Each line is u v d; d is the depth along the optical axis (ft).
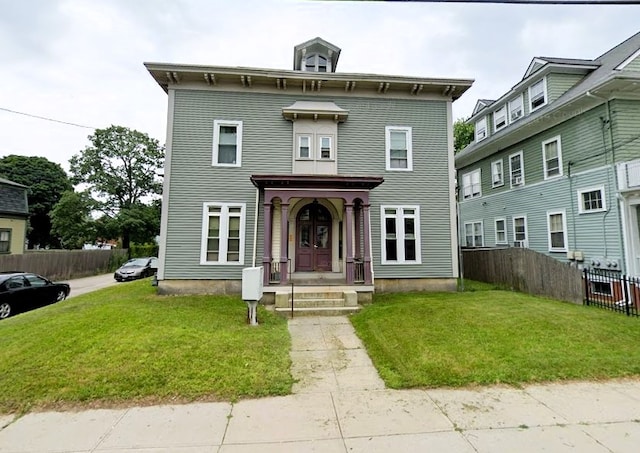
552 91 41.24
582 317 22.04
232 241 32.81
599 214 33.47
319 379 14.20
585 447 9.18
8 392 12.49
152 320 21.15
